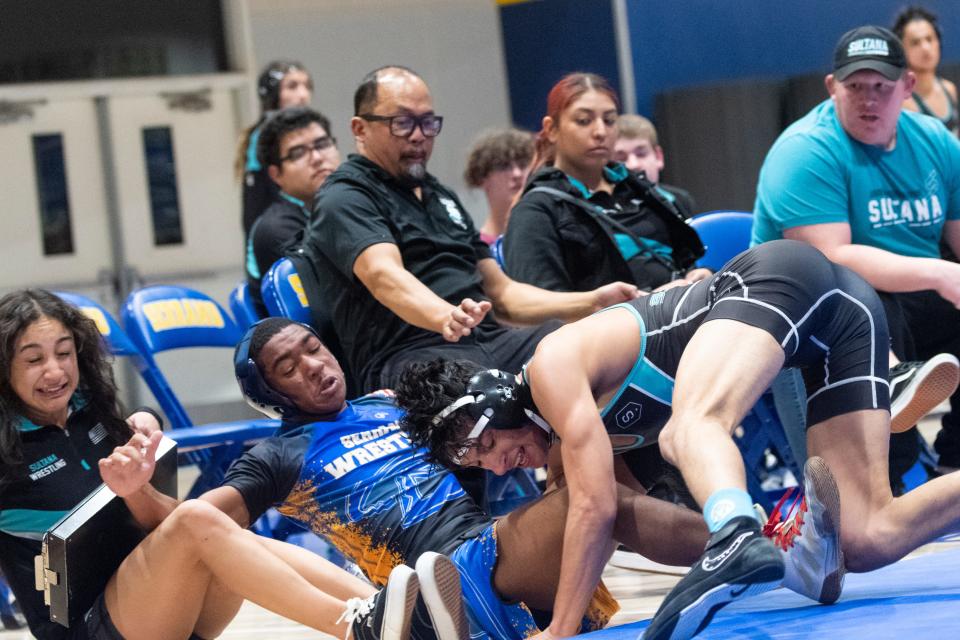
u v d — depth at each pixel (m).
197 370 16.59
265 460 5.61
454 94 17.97
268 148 9.72
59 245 16.47
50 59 16.58
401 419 5.34
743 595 3.97
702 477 4.21
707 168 15.90
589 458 4.61
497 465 5.12
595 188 8.41
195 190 16.98
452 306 6.80
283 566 4.93
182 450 7.88
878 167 7.56
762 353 4.59
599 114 8.26
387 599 4.63
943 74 16.09
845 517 4.89
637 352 4.90
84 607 5.23
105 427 5.64
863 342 5.01
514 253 8.11
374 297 7.33
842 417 4.97
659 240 8.34
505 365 7.21
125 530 5.23
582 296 7.40
